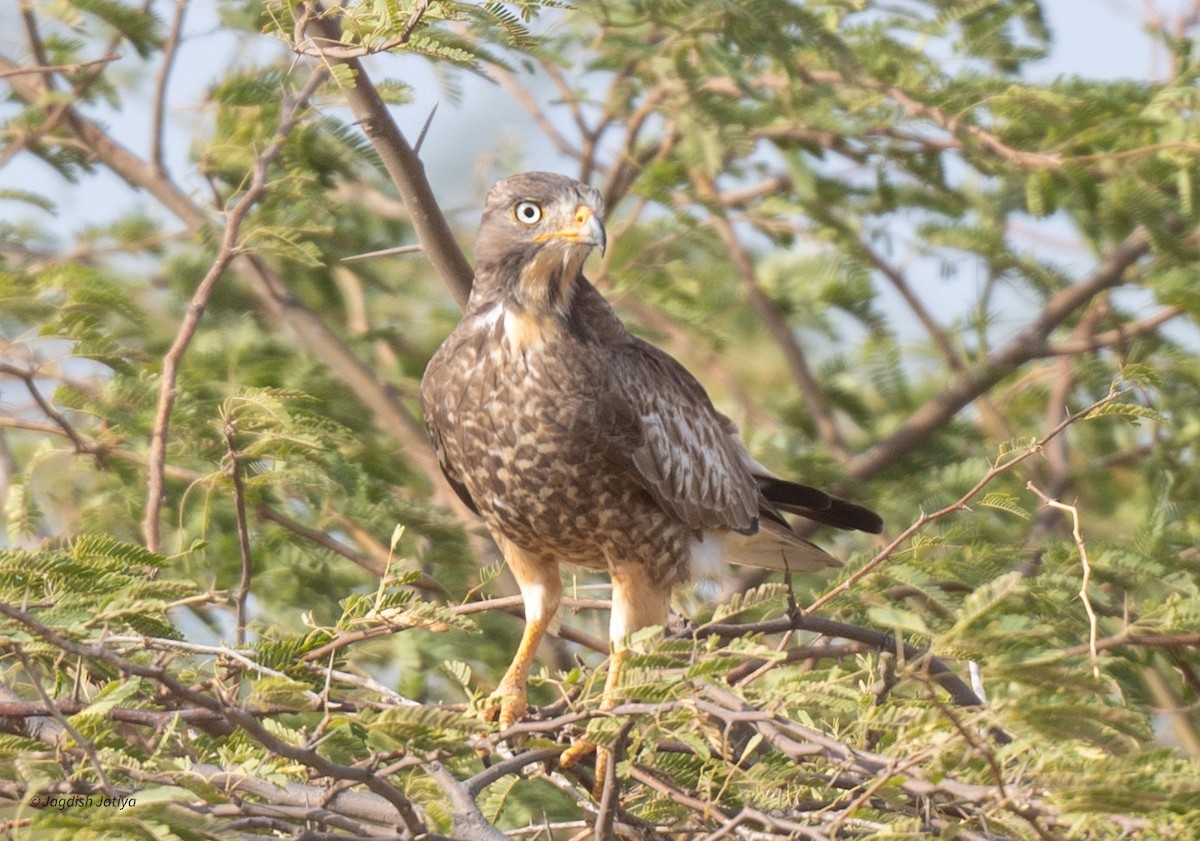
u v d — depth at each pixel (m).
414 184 10.57
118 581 7.38
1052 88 13.04
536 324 10.01
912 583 9.13
